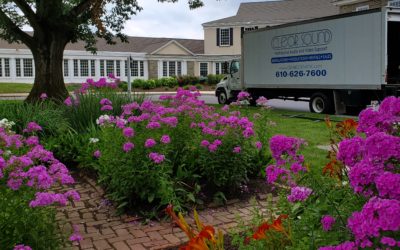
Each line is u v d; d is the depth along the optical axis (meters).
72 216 5.01
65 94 17.53
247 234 3.30
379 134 2.31
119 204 5.12
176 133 5.61
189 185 5.49
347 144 2.54
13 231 3.05
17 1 16.98
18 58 39.59
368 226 1.85
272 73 18.16
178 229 4.60
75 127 8.37
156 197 4.93
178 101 6.29
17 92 31.92
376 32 13.89
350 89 14.95
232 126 5.42
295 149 3.20
